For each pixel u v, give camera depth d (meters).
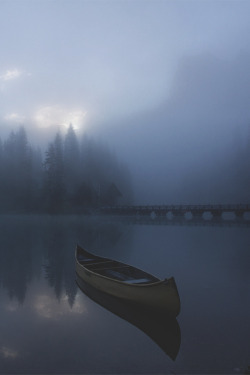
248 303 9.80
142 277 10.23
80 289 11.55
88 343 6.95
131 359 6.22
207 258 17.92
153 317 8.41
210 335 7.39
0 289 11.51
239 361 6.07
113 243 24.69
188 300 10.15
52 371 5.73
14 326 7.96
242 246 22.50
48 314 8.84
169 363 6.02
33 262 17.05
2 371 5.71
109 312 8.99
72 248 22.17
